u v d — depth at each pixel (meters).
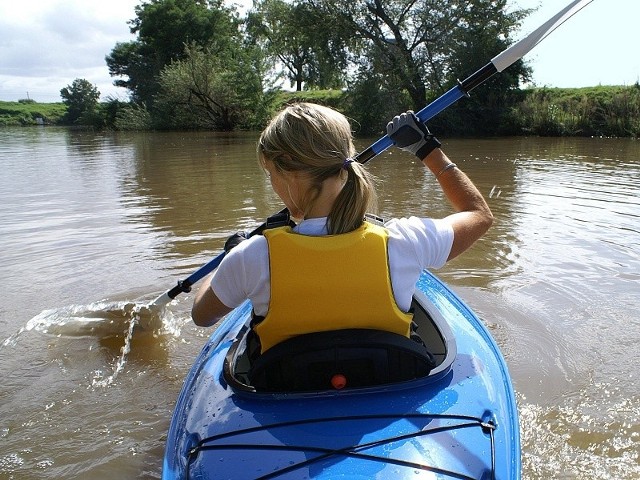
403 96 21.17
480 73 2.53
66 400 2.91
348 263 1.63
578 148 14.27
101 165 11.70
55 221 6.27
